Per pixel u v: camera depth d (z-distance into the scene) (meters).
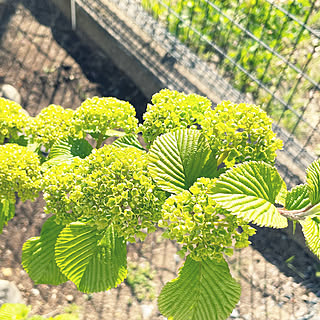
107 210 0.33
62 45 0.93
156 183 0.34
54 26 0.95
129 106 0.41
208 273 0.32
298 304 0.65
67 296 0.66
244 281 0.68
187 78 0.79
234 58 0.83
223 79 0.79
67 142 0.41
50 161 0.40
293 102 0.78
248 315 0.64
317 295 0.65
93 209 0.33
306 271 0.68
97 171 0.33
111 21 0.87
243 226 0.30
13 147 0.40
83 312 0.64
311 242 0.30
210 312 0.31
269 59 0.82
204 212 0.30
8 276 0.67
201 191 0.30
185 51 0.83
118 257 0.35
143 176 0.33
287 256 0.70
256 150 0.34
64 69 0.89
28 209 0.74
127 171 0.33
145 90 0.85
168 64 0.81
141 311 0.65
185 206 0.31
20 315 0.31
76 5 0.89
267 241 0.72
